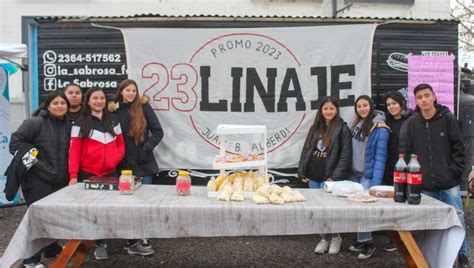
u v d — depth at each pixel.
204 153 5.22
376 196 3.74
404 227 3.37
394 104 4.52
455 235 3.36
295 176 5.25
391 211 3.35
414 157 3.50
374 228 3.35
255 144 5.22
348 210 3.35
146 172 4.78
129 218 3.32
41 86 5.23
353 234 5.57
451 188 4.06
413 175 3.44
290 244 5.23
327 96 5.18
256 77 5.20
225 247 5.12
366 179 4.55
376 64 5.23
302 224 3.34
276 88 5.20
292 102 5.21
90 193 3.75
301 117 5.22
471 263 4.52
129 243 4.87
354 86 5.20
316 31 5.18
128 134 4.64
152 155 4.88
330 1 8.93
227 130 3.83
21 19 8.78
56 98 4.22
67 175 4.30
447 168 4.02
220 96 5.20
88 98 4.32
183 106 5.20
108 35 5.19
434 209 3.37
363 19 5.18
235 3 8.88
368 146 4.51
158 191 3.92
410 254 3.45
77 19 5.18
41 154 4.18
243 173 3.95
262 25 5.18
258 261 4.68
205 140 5.22
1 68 6.10
